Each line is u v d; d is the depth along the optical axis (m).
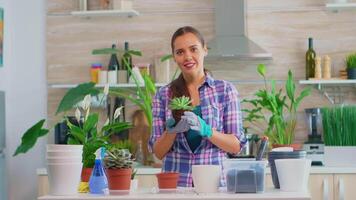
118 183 1.98
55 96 4.86
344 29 4.64
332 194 3.83
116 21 4.86
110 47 4.85
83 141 2.46
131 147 4.41
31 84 4.87
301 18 4.68
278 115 4.29
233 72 4.72
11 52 4.88
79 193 1.99
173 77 4.45
